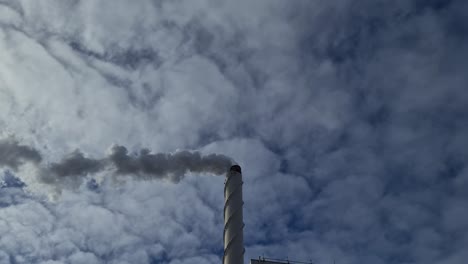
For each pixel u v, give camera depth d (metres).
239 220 57.91
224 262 55.62
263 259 64.38
